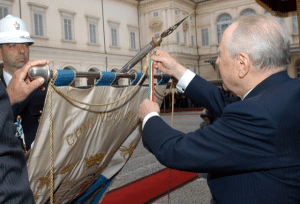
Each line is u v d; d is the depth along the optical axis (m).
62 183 1.30
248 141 0.90
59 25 19.72
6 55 1.69
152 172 4.64
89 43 21.59
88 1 21.75
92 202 1.70
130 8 25.45
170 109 18.27
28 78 1.03
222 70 1.12
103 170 1.65
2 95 0.73
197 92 1.67
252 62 1.01
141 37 26.38
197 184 4.00
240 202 0.96
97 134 1.38
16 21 1.69
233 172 0.99
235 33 1.04
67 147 1.21
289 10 2.35
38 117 1.54
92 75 1.25
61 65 19.66
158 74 1.81
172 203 3.33
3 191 0.68
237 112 0.94
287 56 1.02
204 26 28.00
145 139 1.14
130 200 3.43
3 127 0.70
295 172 0.91
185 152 0.97
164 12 24.86
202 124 3.53
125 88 1.50
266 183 0.92
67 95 1.12
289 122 0.89
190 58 27.20
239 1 25.67
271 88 0.97
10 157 0.72
